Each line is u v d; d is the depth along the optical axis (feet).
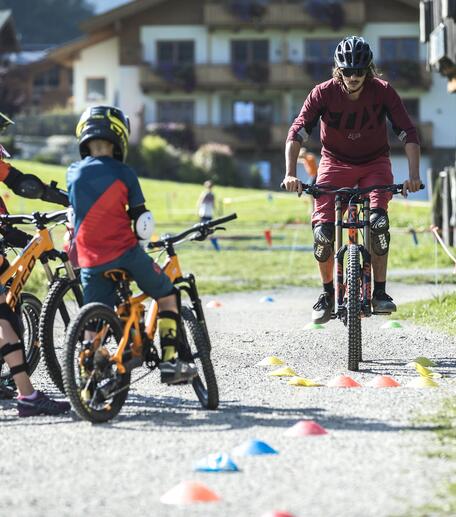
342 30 346.13
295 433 37.24
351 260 50.72
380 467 32.65
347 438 36.58
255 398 44.21
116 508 29.27
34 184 42.39
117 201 39.68
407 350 57.93
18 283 43.42
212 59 350.02
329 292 54.34
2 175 42.32
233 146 342.03
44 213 44.83
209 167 316.81
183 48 351.25
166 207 243.81
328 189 51.13
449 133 341.62
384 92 51.78
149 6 346.95
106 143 40.57
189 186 285.02
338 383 47.14
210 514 28.55
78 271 44.62
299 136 52.16
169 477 32.19
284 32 346.74
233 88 344.69
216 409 42.01
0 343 41.78
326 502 29.27
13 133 352.49
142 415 41.14
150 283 40.47
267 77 342.64
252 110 352.90
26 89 428.97
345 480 31.32
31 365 47.91
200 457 34.50
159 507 29.30
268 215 223.30
